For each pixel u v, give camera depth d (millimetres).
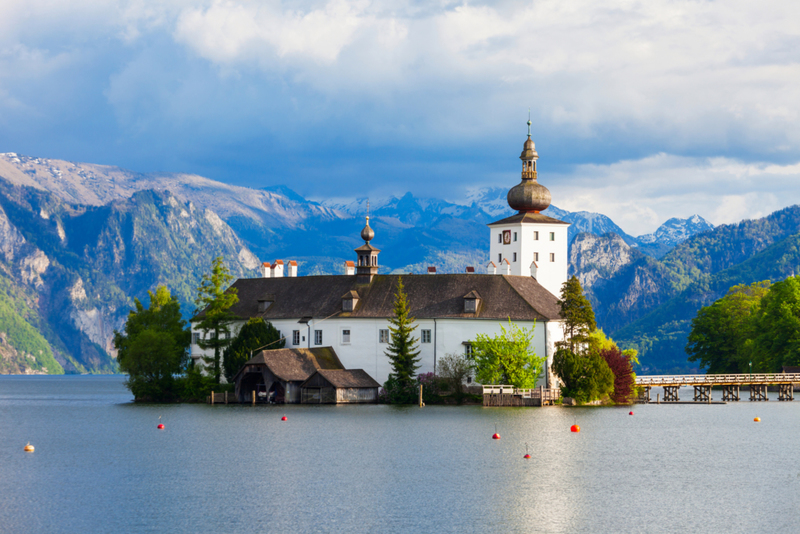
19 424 115938
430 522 54281
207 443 89375
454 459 78500
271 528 52750
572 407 130375
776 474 71625
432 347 137750
